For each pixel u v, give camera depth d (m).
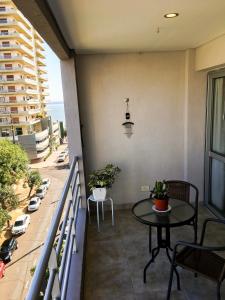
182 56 3.96
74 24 2.30
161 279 2.62
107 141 4.14
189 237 3.35
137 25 2.45
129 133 4.14
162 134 4.18
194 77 3.94
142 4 1.92
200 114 4.06
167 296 2.24
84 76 3.92
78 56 3.86
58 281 1.56
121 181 4.27
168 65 3.98
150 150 4.21
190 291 2.44
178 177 4.31
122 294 2.46
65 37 2.79
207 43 3.46
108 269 2.81
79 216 3.58
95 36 2.78
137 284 2.57
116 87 3.98
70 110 3.69
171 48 3.75
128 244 3.26
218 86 3.79
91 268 2.83
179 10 2.09
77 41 3.00
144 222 2.48
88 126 4.07
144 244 3.25
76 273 2.40
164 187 2.70
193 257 2.21
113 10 2.01
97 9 1.97
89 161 4.18
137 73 3.97
